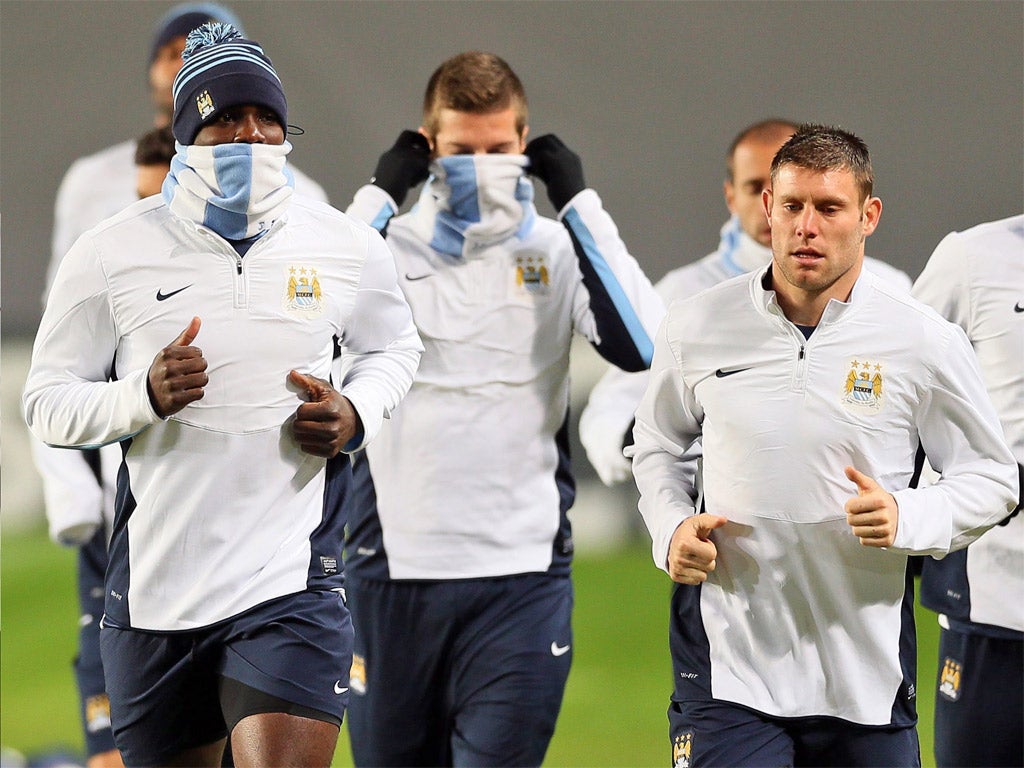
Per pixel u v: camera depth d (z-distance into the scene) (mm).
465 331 14297
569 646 14531
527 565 14242
